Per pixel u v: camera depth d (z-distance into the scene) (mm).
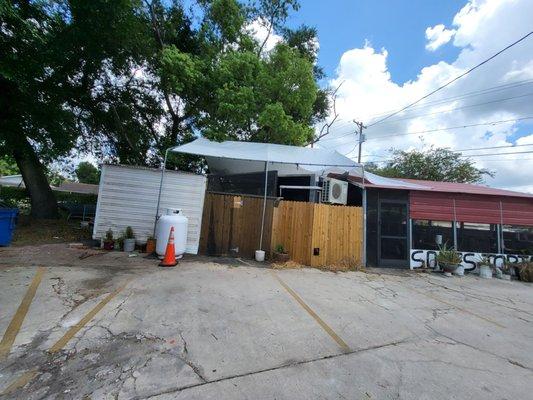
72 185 26688
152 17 11836
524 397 2758
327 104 18297
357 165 8406
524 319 5273
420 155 25484
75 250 7086
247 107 10492
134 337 3219
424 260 9461
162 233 6809
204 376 2643
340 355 3273
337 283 6551
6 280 4617
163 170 7832
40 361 2664
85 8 8539
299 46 16375
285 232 8383
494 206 9961
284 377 2742
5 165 29594
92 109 12250
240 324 3822
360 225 8758
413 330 4254
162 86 12273
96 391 2326
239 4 12797
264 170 10203
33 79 8648
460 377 3035
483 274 9297
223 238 8180
